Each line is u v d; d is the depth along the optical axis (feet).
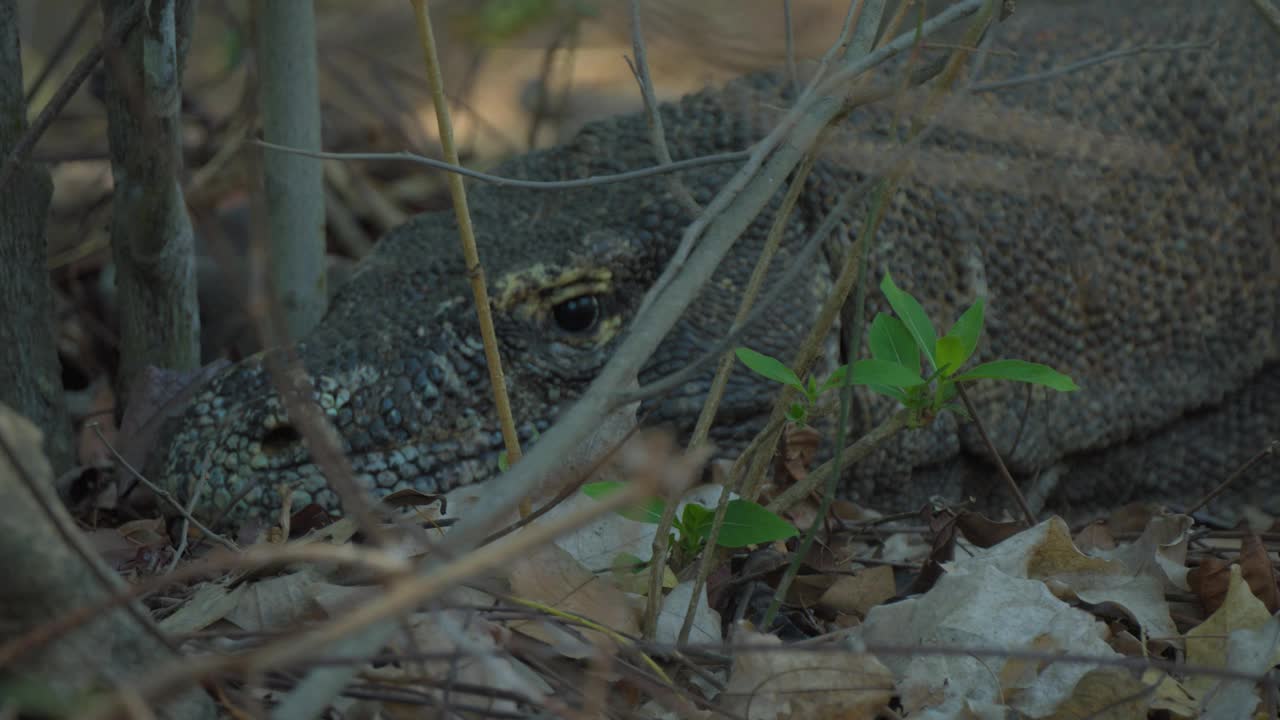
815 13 43.09
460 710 12.62
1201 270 25.89
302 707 10.26
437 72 14.03
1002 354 24.11
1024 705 14.92
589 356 21.01
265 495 19.16
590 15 40.57
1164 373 25.82
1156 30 26.94
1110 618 16.78
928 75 15.92
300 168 22.49
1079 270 24.67
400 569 9.97
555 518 17.61
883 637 15.90
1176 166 25.73
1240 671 14.93
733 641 14.71
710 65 28.12
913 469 23.31
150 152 19.65
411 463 19.72
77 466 22.27
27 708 11.09
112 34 17.40
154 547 18.90
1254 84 26.58
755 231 22.12
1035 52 26.04
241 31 33.71
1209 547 18.61
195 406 20.26
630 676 13.55
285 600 15.25
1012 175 23.84
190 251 21.57
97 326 29.14
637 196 22.18
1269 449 18.67
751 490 15.87
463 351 20.26
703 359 12.93
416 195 36.81
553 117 41.93
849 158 19.92
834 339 22.22
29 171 20.08
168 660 11.94
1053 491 25.59
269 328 11.71
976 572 16.28
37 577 11.05
